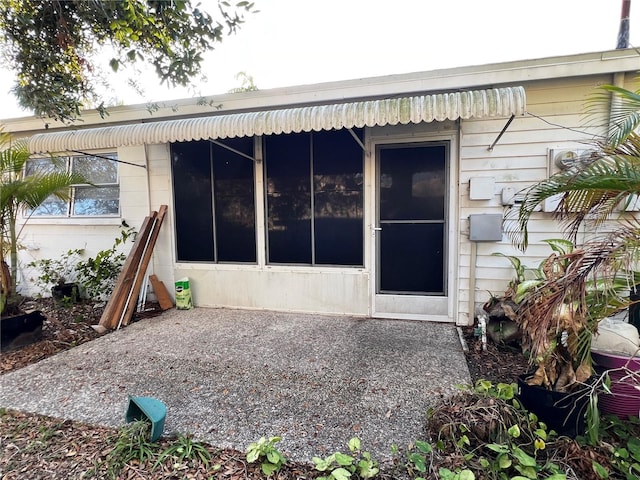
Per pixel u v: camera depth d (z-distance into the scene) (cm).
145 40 280
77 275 586
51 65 330
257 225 501
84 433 231
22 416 253
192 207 529
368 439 219
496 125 401
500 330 359
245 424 237
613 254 181
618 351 245
